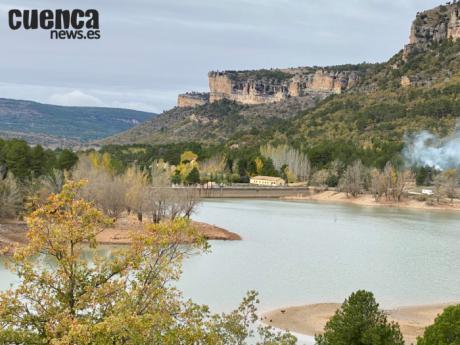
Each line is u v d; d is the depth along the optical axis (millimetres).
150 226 31281
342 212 190125
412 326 61375
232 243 114500
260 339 52344
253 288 76375
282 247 112125
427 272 92688
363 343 38344
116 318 26922
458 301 74062
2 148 159375
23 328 29688
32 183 135750
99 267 31891
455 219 179375
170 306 31203
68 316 28672
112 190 123000
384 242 124250
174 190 134375
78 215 31391
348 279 85062
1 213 118938
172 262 31406
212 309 64875
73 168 157000
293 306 68125
